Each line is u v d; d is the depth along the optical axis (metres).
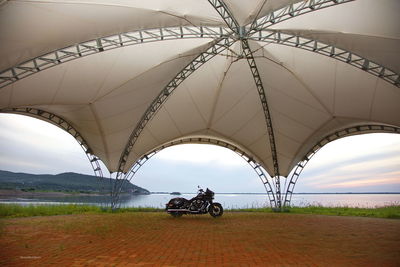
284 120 18.41
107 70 13.95
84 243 7.39
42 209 16.69
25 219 13.32
